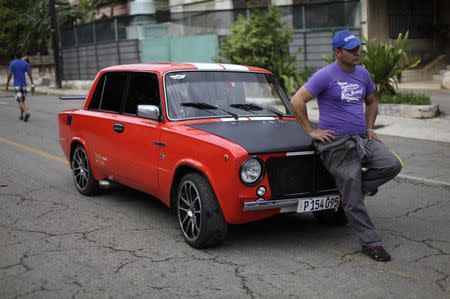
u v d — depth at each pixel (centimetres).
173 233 589
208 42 2319
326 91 499
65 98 831
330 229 596
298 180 515
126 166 640
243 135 527
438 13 2198
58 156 1045
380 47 1441
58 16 3262
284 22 1794
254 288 445
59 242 563
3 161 1002
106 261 509
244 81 633
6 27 3538
